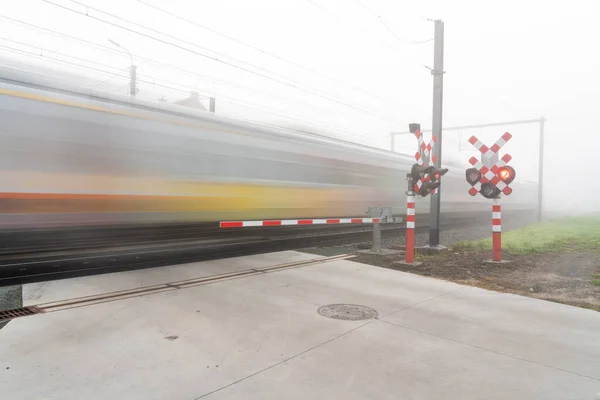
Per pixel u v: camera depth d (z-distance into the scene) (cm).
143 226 757
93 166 686
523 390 301
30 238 629
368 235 1332
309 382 308
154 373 318
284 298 545
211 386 299
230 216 909
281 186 1028
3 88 603
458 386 305
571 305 537
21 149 611
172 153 801
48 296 531
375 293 582
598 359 359
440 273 734
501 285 650
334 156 1198
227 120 924
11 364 327
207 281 639
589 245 1166
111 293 552
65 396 280
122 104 739
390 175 1427
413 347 380
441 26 1061
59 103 655
